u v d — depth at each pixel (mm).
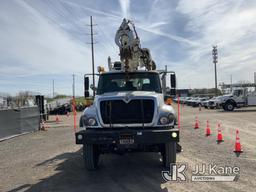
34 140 15328
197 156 9805
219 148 11250
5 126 16016
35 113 19922
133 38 9297
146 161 9484
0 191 6875
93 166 8367
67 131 19141
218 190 6449
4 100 38375
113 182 7297
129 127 7746
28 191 6824
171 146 8016
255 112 34844
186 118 26891
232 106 38906
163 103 8258
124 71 9367
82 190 6750
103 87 9422
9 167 9281
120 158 10039
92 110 8023
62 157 10570
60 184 7270
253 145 11766
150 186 6891
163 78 9906
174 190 6535
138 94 8039
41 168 8992
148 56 11648
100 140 7520
